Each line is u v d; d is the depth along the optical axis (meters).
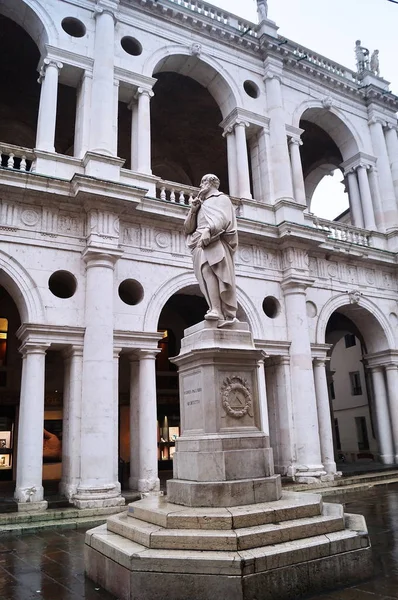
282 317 19.03
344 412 37.25
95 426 13.58
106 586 6.49
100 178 14.80
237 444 7.29
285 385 18.38
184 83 23.12
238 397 7.66
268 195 20.16
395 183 24.81
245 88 21.56
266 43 21.31
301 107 22.70
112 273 15.03
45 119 15.94
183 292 17.92
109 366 14.20
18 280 14.10
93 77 16.92
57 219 15.02
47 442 20.72
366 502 13.70
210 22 20.27
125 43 18.83
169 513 6.50
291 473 17.47
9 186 14.10
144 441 14.75
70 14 17.33
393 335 22.58
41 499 12.95
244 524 6.27
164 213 16.44
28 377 13.68
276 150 20.53
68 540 10.16
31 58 20.62
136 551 5.95
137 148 17.53
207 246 8.45
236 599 5.38
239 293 18.19
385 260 22.70
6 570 7.83
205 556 5.63
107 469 13.46
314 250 20.55
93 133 16.23
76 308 14.70
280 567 5.72
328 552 6.17
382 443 22.23
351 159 24.64
